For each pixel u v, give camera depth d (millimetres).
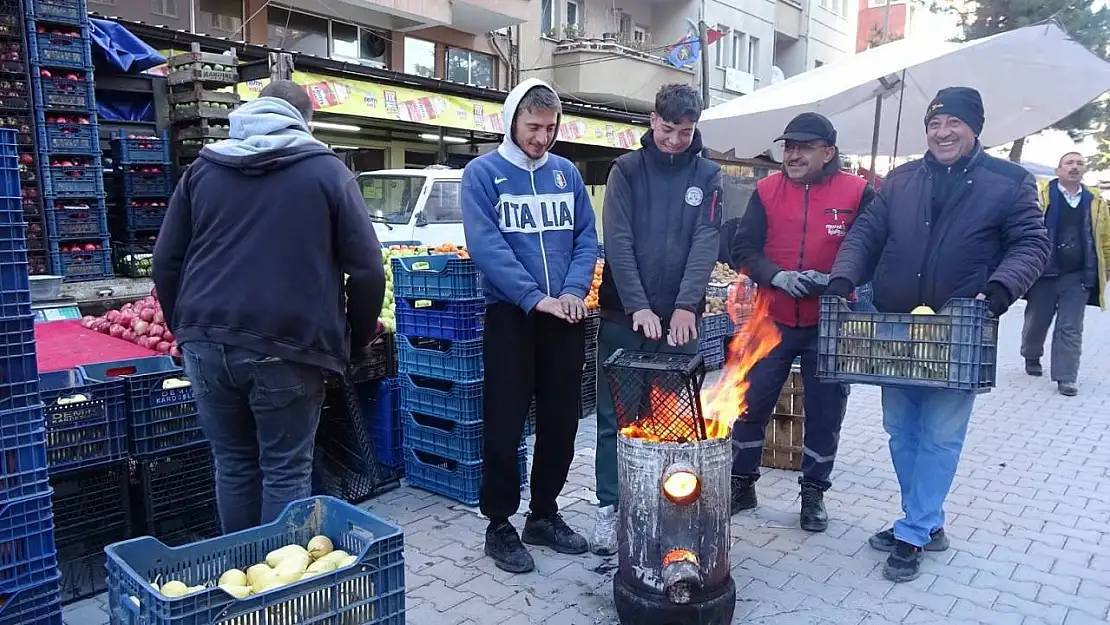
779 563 3627
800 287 3727
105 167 7730
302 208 2672
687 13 21312
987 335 2988
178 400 3471
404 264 4508
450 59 15906
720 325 7582
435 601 3240
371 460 4297
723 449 2830
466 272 4160
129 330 4402
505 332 3443
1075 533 3984
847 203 3824
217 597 1855
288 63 8125
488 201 3379
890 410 3602
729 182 16781
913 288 3391
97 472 3312
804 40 27516
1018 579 3473
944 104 3262
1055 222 7008
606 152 15898
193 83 7707
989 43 5535
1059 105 6703
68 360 3709
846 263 3443
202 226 2725
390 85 9898
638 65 18312
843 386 3932
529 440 5535
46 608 2533
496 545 3572
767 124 7184
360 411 4445
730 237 4609
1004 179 3260
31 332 2455
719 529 2842
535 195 3449
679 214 3553
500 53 16766
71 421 3180
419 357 4465
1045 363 8648
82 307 5645
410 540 3857
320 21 13367
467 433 4250
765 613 3156
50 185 6594
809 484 4039
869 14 30234
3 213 2363
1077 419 6227
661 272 3566
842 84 5430
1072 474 4898
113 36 7605
